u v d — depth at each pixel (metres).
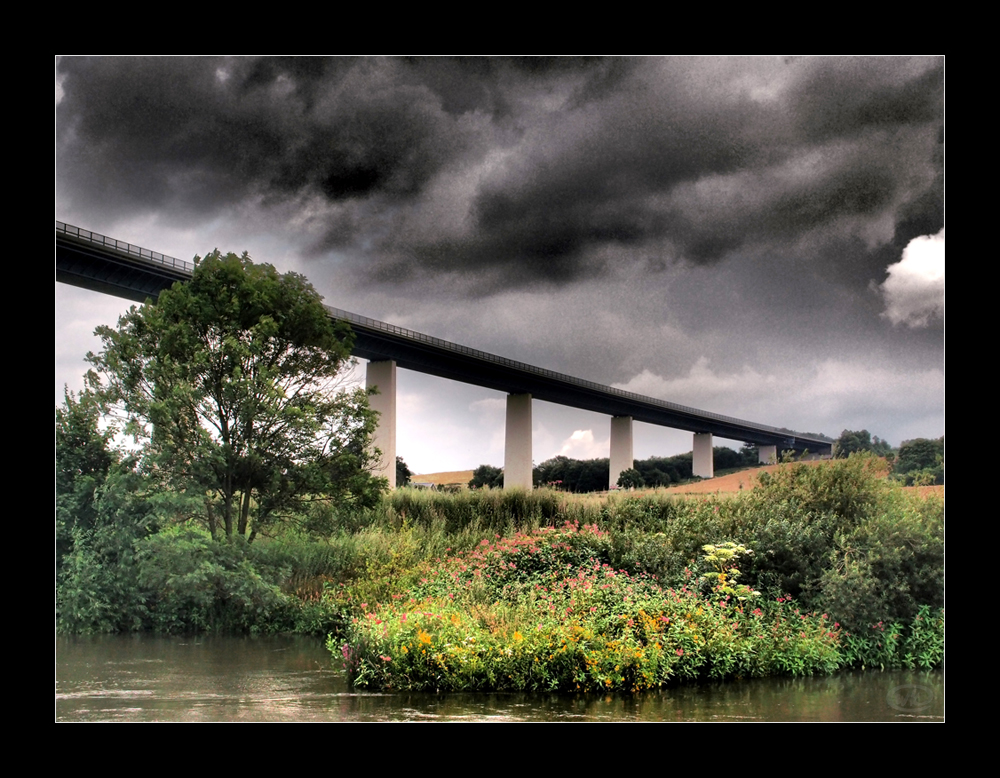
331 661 8.19
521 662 6.96
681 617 7.55
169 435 10.30
